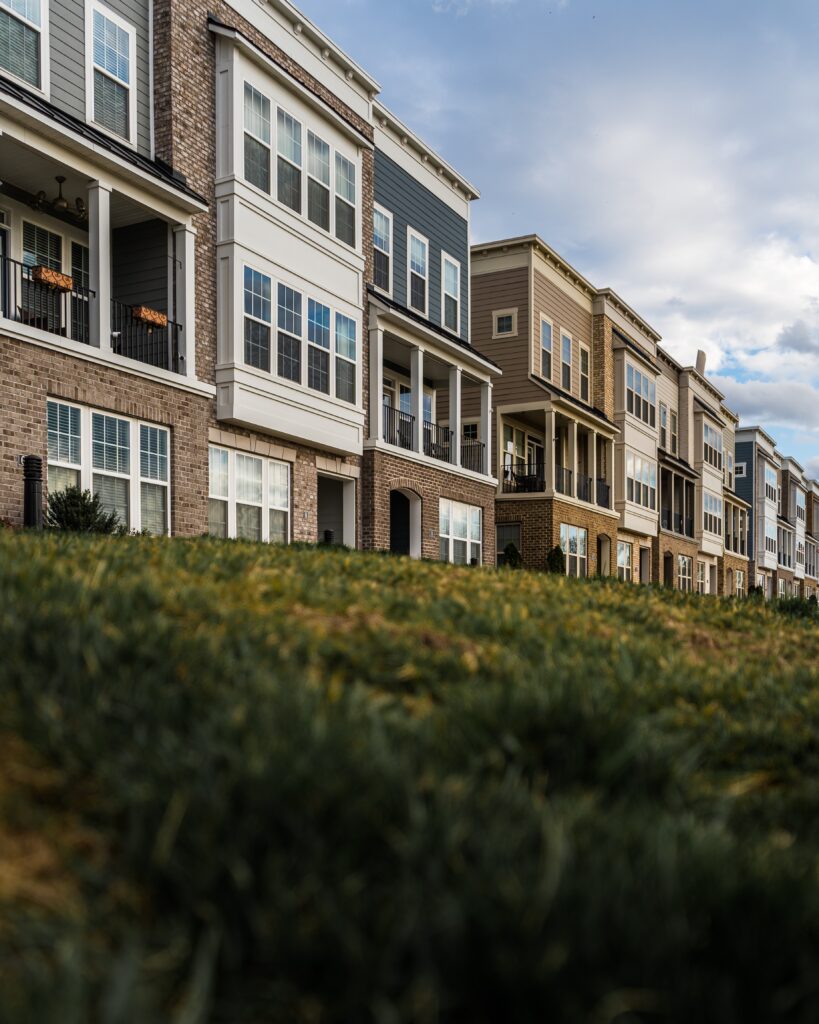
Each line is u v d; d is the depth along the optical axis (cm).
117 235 1655
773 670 623
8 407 1264
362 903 268
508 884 265
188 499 1557
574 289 3300
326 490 2123
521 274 2992
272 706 368
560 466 3148
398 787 314
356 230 1998
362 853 295
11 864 293
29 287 1517
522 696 414
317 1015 246
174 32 1623
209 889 278
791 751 461
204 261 1648
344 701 398
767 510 6300
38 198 1496
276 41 1869
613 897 263
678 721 468
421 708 434
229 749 328
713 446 4806
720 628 762
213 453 1652
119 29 1588
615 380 3534
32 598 459
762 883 280
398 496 2423
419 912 257
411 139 2397
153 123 1619
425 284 2478
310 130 1877
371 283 2136
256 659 439
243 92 1708
